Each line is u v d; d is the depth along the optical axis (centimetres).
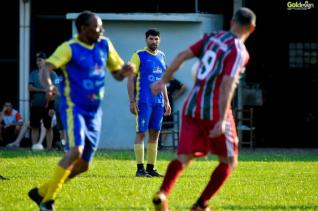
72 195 3359
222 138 2675
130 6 7275
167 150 6444
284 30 7181
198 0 7119
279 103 7175
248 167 4831
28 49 7012
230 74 2612
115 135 6800
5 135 6812
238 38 2677
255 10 7212
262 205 3181
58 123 6069
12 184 3747
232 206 3130
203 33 6631
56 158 5328
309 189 3741
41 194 2828
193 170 4538
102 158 5419
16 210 2947
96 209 2992
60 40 7281
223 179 2700
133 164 4919
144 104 4231
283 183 3975
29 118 6838
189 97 2684
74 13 6806
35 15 7275
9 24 7475
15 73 7462
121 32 6775
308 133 7175
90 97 2778
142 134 4241
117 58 2870
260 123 7162
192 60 6569
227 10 7100
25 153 5838
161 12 7206
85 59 2759
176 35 6688
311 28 7169
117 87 6775
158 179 4062
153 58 4303
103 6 7288
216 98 2636
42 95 6319
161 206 2614
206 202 2727
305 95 7175
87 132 2795
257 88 7144
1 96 7456
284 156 5906
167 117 6481
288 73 7181
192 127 2677
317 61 7188
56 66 2722
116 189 3578
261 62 7188
